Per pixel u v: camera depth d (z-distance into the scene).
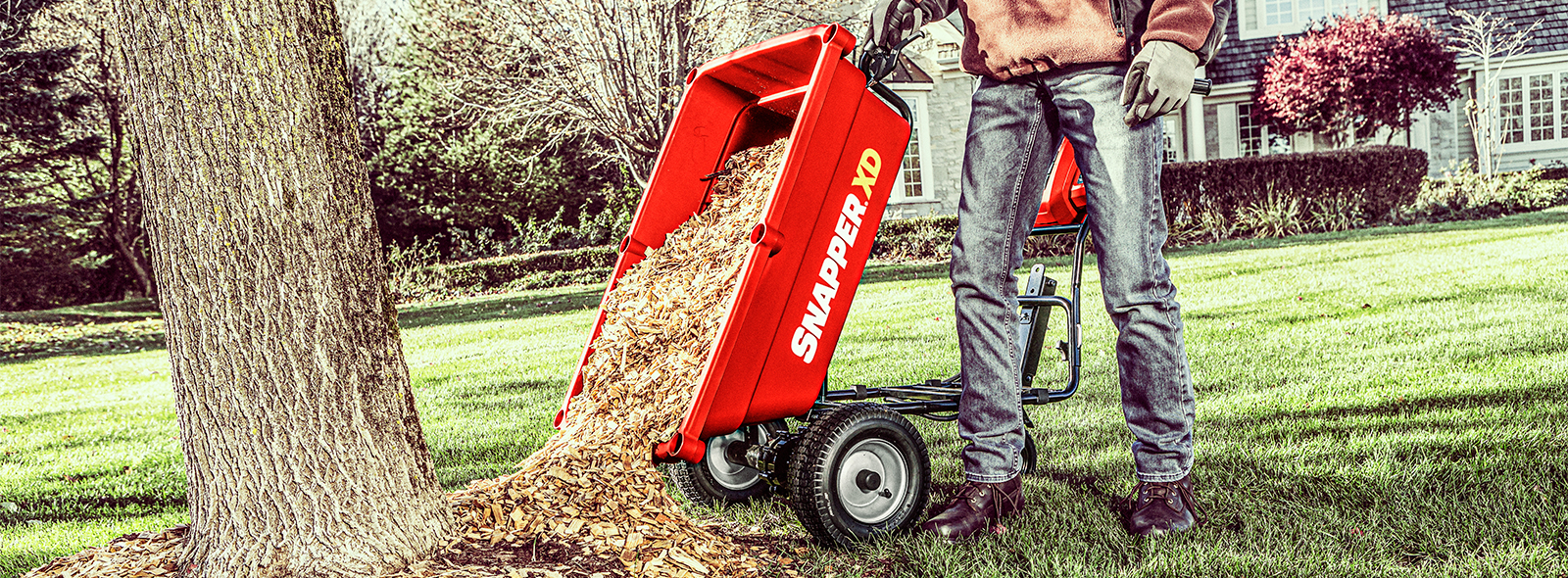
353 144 2.78
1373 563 2.70
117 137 21.83
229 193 2.54
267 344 2.60
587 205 22.23
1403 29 18.14
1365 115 18.27
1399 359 5.33
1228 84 20.72
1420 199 16.94
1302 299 8.05
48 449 5.80
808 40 3.22
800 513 3.08
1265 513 3.12
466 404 6.21
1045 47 3.06
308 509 2.65
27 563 3.48
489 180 21.55
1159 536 2.99
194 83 2.50
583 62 15.68
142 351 12.55
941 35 20.97
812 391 3.19
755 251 2.95
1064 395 3.60
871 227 3.25
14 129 18.72
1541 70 21.31
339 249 2.69
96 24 21.16
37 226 20.61
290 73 2.58
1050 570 2.84
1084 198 3.54
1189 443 3.14
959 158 21.41
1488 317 6.34
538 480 3.13
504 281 18.75
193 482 2.72
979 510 3.22
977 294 3.27
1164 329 3.09
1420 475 3.33
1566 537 2.75
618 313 3.58
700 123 3.80
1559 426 3.72
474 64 17.84
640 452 3.15
